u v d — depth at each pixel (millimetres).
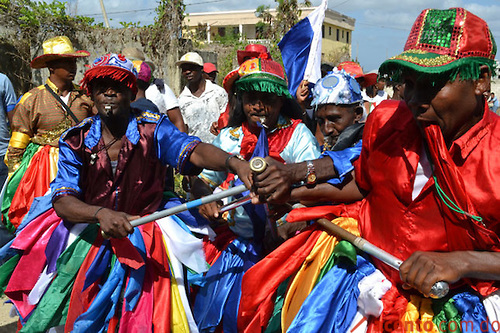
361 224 2654
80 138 3154
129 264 2967
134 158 3143
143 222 2881
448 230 2285
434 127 2137
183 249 3254
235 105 3566
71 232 3217
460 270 2131
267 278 2816
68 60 4961
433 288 2117
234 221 3381
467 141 2145
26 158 4895
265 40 15375
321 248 2730
